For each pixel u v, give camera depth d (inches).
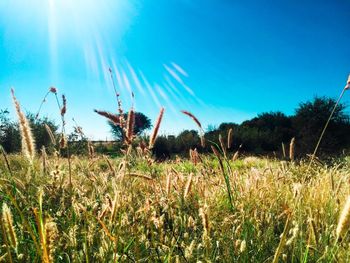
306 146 889.5
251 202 143.9
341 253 96.0
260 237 110.5
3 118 564.1
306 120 943.0
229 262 96.0
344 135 908.6
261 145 1085.1
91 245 94.0
